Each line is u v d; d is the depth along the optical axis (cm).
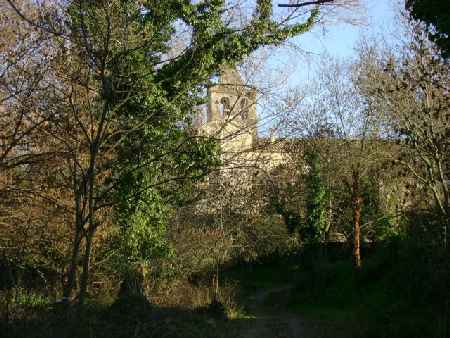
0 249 1442
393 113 2158
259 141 1518
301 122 3344
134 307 1347
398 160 2073
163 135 1409
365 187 3378
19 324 1066
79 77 1252
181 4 1377
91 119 1212
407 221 2234
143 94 1348
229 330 1842
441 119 1848
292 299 2966
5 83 1241
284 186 3359
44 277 1700
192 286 2486
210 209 2684
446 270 1553
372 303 2125
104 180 1413
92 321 1174
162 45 1433
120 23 1229
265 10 1381
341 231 3719
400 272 2100
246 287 3344
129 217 1661
